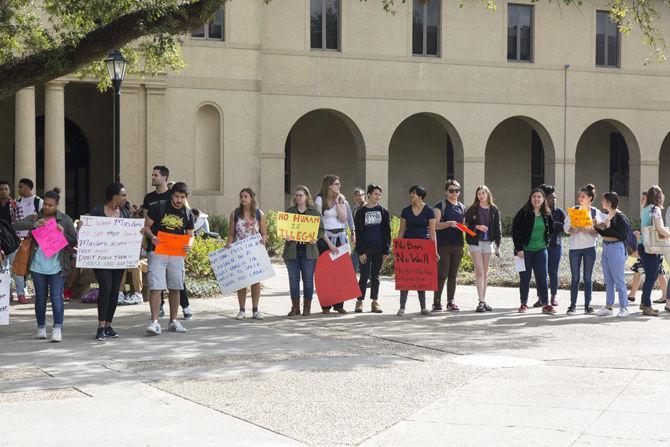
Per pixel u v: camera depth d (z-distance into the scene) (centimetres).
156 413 704
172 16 1320
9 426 663
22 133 2367
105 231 1078
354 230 1440
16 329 1183
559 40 3058
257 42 2669
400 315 1342
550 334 1136
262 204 2730
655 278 1355
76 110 2819
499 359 942
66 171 2836
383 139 2864
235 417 693
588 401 741
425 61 2906
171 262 1142
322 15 2814
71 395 767
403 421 679
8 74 1294
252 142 2670
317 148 3106
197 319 1296
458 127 2950
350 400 748
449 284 1409
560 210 1415
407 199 3253
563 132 3069
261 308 1445
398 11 2873
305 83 2780
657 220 1328
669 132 3197
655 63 3170
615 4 1692
